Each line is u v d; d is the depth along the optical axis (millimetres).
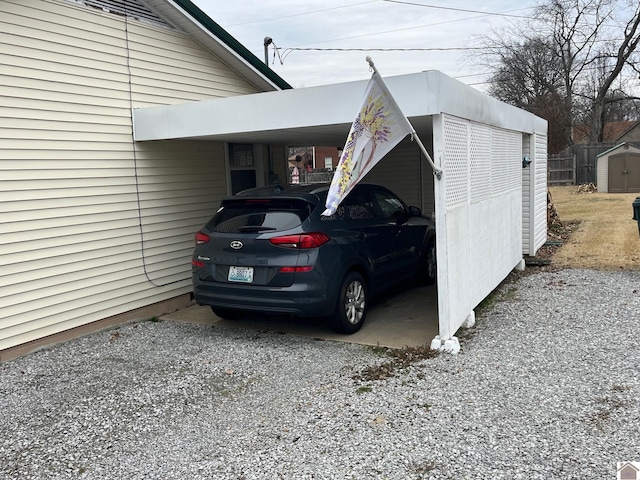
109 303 6383
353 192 6152
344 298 5520
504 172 7371
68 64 5805
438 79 4594
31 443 3643
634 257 8992
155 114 6418
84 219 6055
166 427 3787
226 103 5875
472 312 5824
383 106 4246
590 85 32812
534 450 3211
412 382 4324
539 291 7188
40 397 4391
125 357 5289
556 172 24859
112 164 6391
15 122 5285
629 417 3543
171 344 5645
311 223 5273
